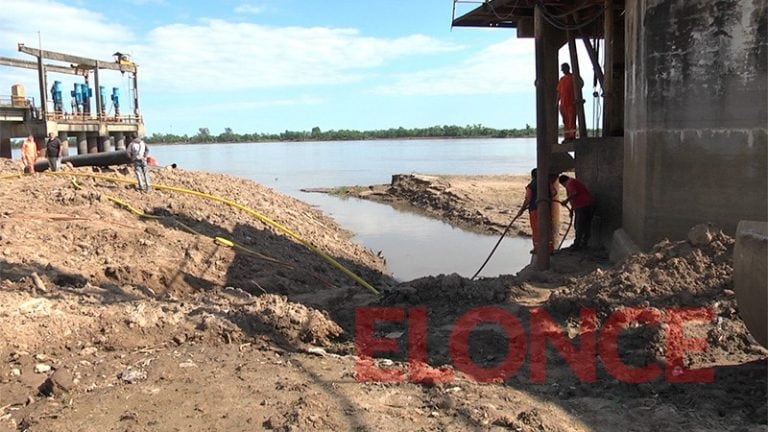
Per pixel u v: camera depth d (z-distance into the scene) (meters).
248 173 54.88
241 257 11.91
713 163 8.50
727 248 7.68
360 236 20.80
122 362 5.95
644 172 9.25
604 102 12.66
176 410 4.93
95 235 11.11
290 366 6.06
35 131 28.28
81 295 7.69
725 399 5.17
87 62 32.50
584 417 4.94
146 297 8.28
